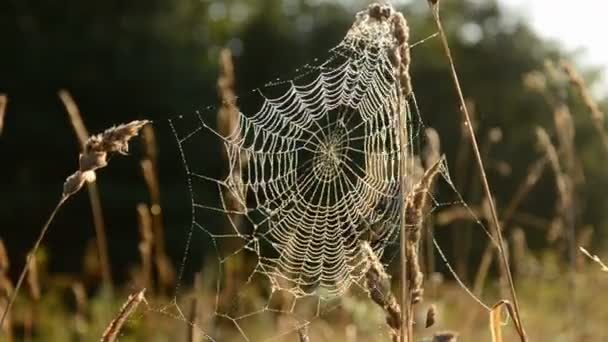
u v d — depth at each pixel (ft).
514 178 95.76
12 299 11.21
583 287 24.34
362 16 12.78
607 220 108.99
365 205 16.40
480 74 150.51
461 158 23.85
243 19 159.94
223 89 19.38
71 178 10.72
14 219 102.73
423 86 116.26
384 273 11.03
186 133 103.91
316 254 17.28
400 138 11.59
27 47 109.60
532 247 87.66
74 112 17.66
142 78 110.83
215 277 33.91
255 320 27.17
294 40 145.89
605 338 22.81
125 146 10.84
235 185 18.35
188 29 136.46
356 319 21.68
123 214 102.32
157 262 22.63
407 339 11.17
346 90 16.28
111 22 118.73
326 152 17.40
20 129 106.83
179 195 97.71
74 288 24.59
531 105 132.46
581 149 109.70
